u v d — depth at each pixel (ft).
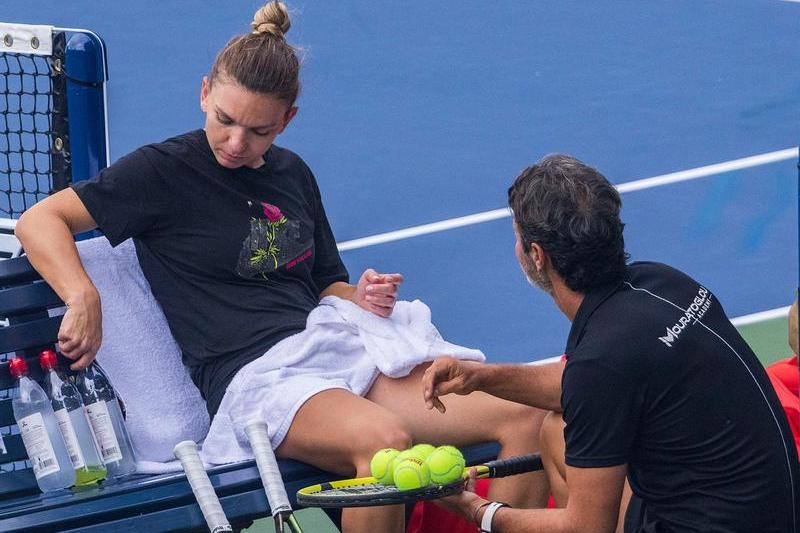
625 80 130.00
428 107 123.75
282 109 50.42
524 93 127.03
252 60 49.47
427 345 52.29
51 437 50.08
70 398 50.11
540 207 42.42
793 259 93.91
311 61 133.69
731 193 104.58
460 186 107.34
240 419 50.26
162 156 51.47
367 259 95.35
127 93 124.16
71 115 57.31
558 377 47.16
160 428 52.37
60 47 57.06
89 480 49.90
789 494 41.81
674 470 41.73
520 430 50.52
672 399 41.09
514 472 46.88
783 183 106.32
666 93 126.72
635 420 41.04
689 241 96.89
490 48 137.80
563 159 43.60
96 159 57.72
